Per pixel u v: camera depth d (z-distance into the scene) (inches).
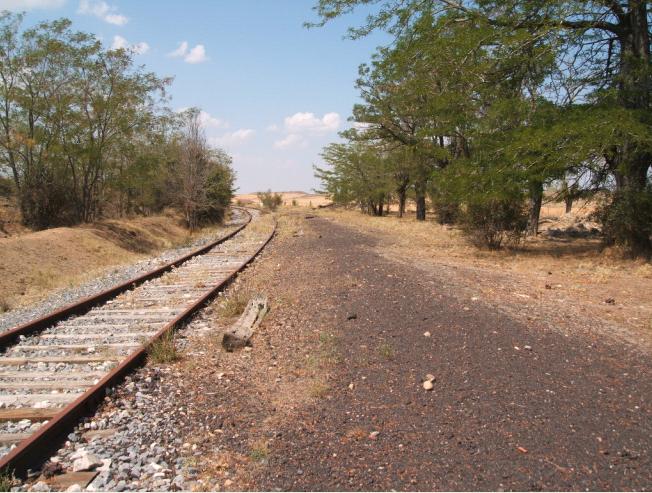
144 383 230.4
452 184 617.6
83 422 193.0
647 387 211.9
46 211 895.1
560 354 249.3
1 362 259.3
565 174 567.5
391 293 376.5
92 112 920.9
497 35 565.0
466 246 695.7
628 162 514.9
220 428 188.2
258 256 657.0
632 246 546.3
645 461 158.9
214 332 310.5
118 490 148.4
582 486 146.9
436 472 155.2
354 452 167.6
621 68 556.1
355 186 1710.1
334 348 266.4
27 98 863.7
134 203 1405.0
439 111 674.2
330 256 598.9
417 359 247.4
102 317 347.9
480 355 247.6
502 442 170.6
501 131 604.4
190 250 834.2
